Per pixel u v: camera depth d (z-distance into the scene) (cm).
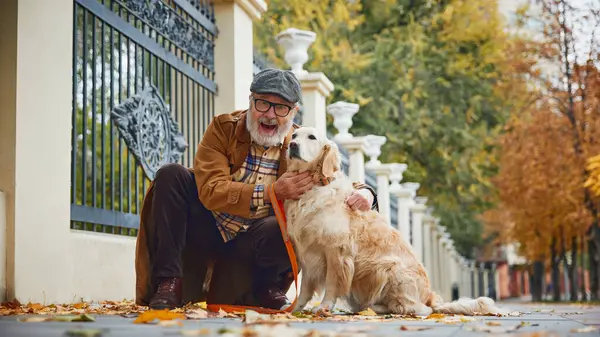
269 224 501
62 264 524
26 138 491
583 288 2639
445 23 2352
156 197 485
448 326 380
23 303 482
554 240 2647
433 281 2495
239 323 372
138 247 495
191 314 417
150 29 645
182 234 488
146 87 632
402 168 1764
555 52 2086
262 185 484
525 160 2198
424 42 2333
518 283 8769
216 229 510
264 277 518
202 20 746
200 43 742
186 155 723
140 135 618
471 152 2331
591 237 2317
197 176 492
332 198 488
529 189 2256
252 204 480
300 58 1008
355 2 2264
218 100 774
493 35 2339
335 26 2184
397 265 504
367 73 2194
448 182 2328
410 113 2258
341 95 2138
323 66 2133
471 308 523
